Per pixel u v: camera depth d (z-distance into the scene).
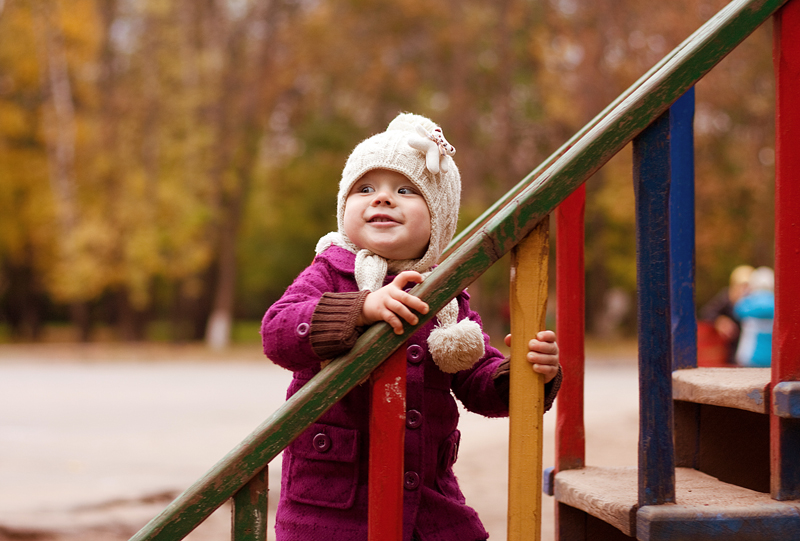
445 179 1.82
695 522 1.49
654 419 1.53
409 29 23.56
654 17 18.95
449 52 23.42
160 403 9.69
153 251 21.84
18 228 24.58
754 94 18.62
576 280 2.19
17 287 29.50
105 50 22.98
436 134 1.80
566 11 22.27
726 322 8.49
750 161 19.59
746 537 1.50
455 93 22.55
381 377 1.48
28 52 23.06
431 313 1.47
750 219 20.56
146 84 22.66
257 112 23.67
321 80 24.31
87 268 21.70
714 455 2.12
